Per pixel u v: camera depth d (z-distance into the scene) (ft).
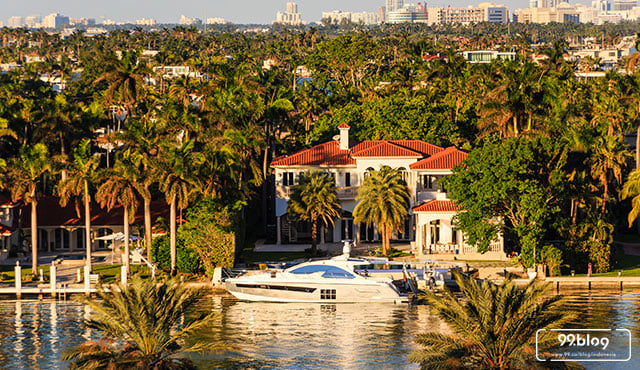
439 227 393.09
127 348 219.82
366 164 409.49
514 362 206.59
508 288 213.46
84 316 296.51
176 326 260.21
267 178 496.64
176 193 338.34
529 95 417.08
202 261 347.77
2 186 356.79
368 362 242.17
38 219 405.59
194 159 343.05
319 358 246.27
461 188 353.31
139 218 406.62
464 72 601.21
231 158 356.18
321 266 323.57
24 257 391.24
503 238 384.27
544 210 339.77
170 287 223.51
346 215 413.18
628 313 290.76
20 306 313.73
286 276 321.11
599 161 374.63
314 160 414.21
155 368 215.31
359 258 344.28
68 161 386.73
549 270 342.23
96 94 605.31
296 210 379.96
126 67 487.61
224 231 341.82
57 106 415.23
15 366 238.89
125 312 215.92
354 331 275.59
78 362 213.25
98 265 369.30
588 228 358.84
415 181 401.49
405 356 247.29
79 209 365.81
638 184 369.09
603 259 351.46
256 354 250.16
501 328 209.15
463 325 210.38
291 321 289.74
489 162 347.97
